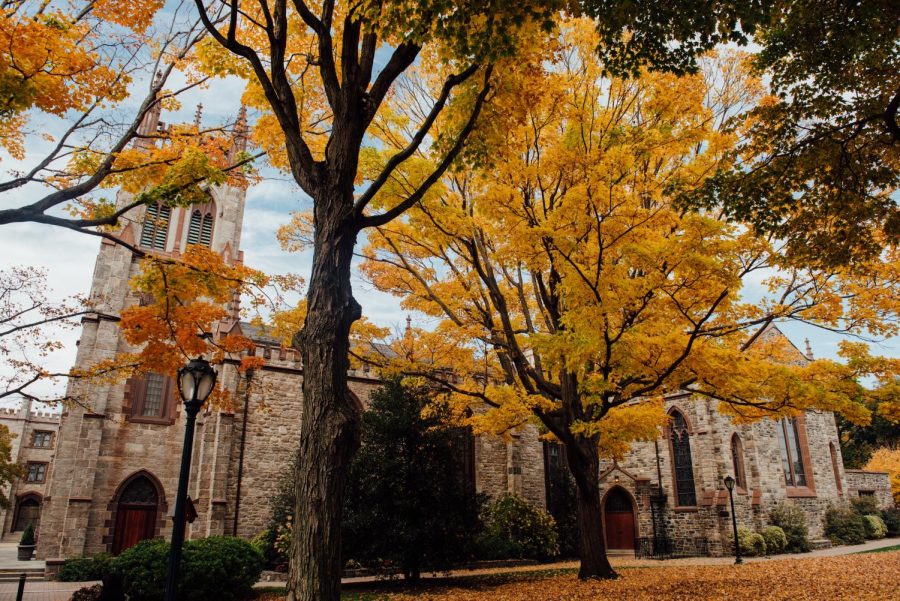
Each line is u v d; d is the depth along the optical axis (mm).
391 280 15922
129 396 25812
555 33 8352
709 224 9867
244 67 9586
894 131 8992
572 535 28453
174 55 11641
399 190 12062
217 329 27594
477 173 13211
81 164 10609
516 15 6223
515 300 16797
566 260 11320
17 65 8336
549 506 31734
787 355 14977
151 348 12375
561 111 12102
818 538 29953
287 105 8102
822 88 9023
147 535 24812
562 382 14984
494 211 11961
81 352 25672
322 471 6527
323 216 7633
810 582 12516
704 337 12883
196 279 11734
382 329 16156
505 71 8180
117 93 9898
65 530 22656
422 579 18469
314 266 7473
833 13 8125
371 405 19672
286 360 27391
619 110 12758
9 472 39000
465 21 6332
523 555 26219
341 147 7766
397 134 13633
